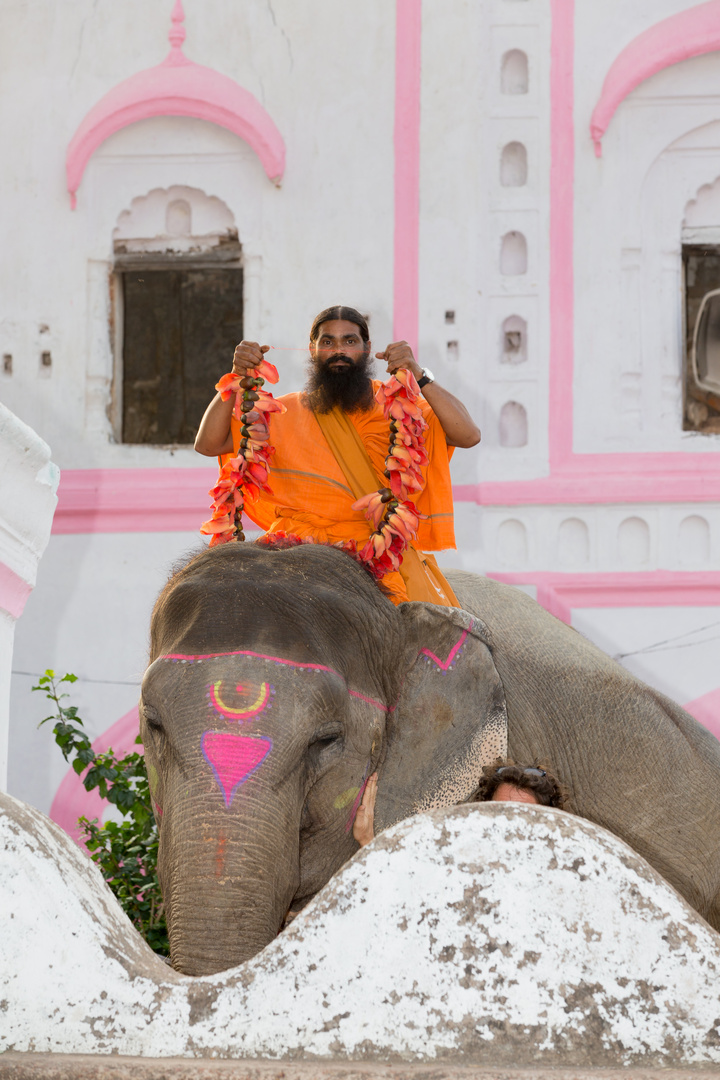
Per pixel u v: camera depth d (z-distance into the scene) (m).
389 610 3.93
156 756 3.48
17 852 2.40
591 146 11.13
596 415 10.99
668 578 10.63
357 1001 2.24
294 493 4.20
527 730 4.67
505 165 11.27
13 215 11.55
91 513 11.16
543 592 10.73
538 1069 2.15
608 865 2.28
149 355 11.65
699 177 11.13
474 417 10.95
